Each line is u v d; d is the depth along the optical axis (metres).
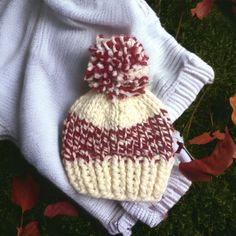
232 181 0.72
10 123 0.61
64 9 0.57
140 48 0.56
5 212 0.70
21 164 0.71
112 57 0.55
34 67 0.60
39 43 0.60
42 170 0.58
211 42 0.74
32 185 0.65
